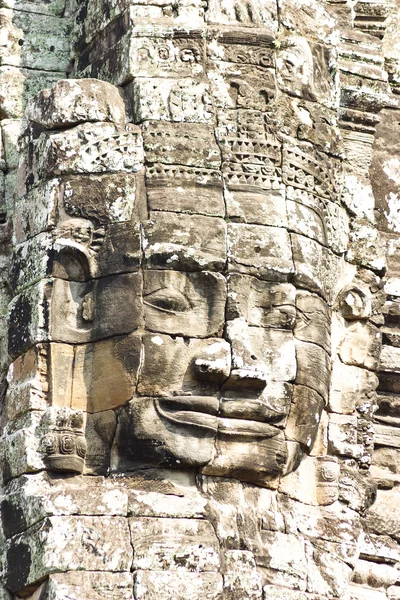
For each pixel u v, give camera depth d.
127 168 23.53
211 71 24.19
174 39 24.20
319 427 24.53
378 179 26.89
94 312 23.27
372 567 24.80
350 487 24.52
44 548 22.19
